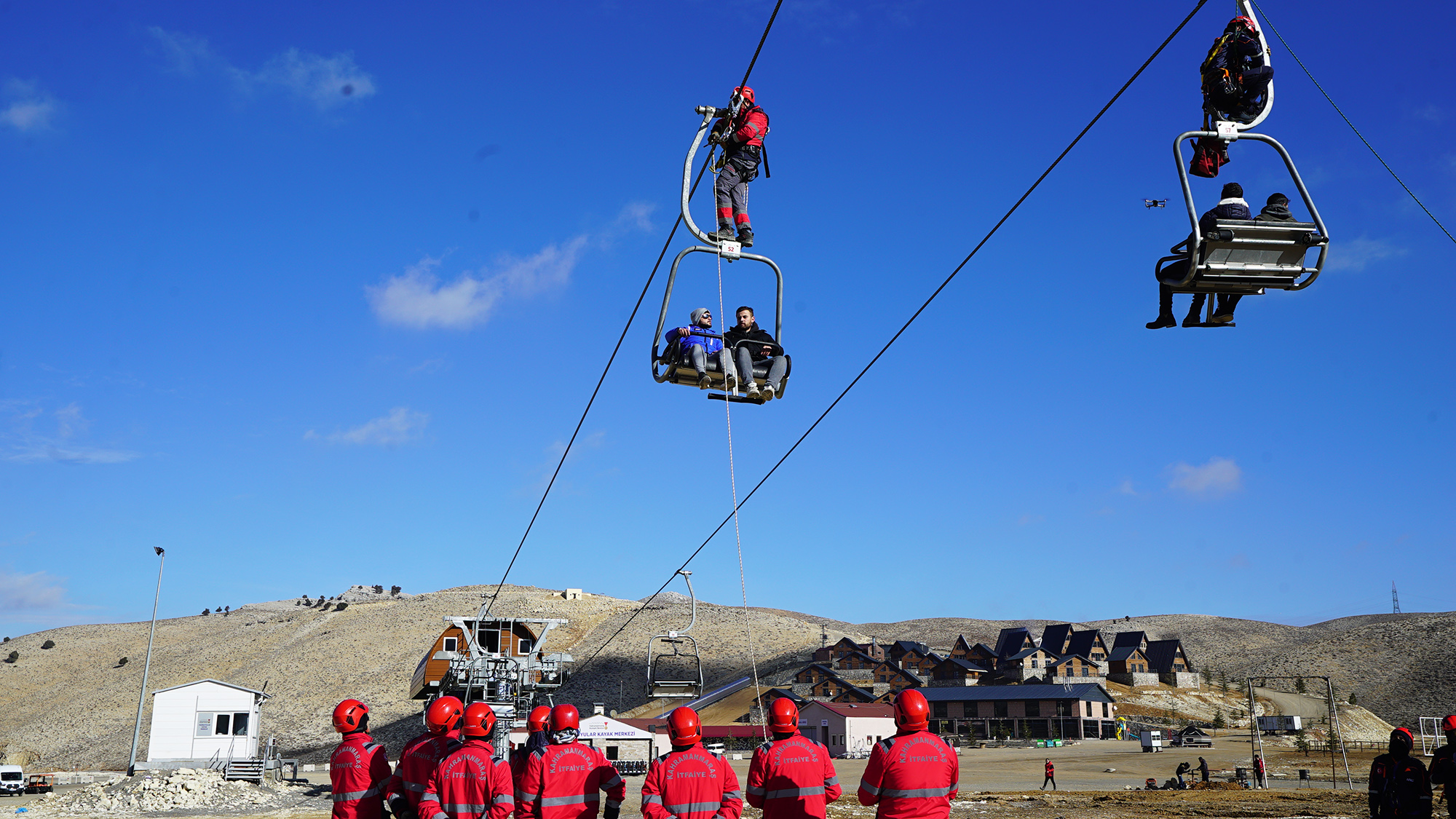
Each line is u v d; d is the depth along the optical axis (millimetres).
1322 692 155375
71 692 169625
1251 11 7941
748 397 10852
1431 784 12328
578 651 169875
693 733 8773
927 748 8008
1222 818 31703
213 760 60812
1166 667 140000
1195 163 7965
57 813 40875
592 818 8914
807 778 8625
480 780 8797
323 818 38438
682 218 9906
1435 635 169125
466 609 189250
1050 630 149625
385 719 130375
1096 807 37594
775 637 175250
